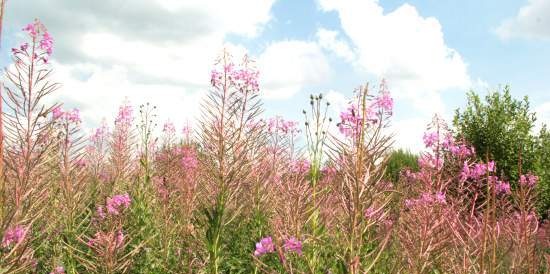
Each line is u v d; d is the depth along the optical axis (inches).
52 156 210.5
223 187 214.8
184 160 343.3
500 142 504.1
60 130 241.6
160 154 395.9
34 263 181.2
